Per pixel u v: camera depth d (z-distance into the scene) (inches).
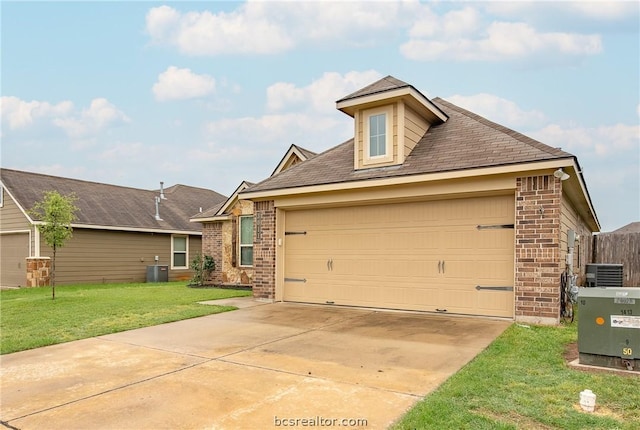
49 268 676.1
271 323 315.9
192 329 297.0
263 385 178.1
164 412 150.7
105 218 761.0
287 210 433.1
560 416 139.7
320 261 409.4
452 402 151.7
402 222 364.2
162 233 847.1
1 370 204.1
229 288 631.8
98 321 325.4
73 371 201.8
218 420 143.1
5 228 723.4
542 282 294.5
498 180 311.9
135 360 219.8
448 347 238.2
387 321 317.1
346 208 395.2
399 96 361.7
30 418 146.8
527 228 300.8
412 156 372.5
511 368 192.9
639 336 187.9
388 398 161.2
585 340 198.8
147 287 649.0
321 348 240.1
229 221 676.1
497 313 318.7
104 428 138.2
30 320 331.3
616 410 145.8
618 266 460.8
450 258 340.2
